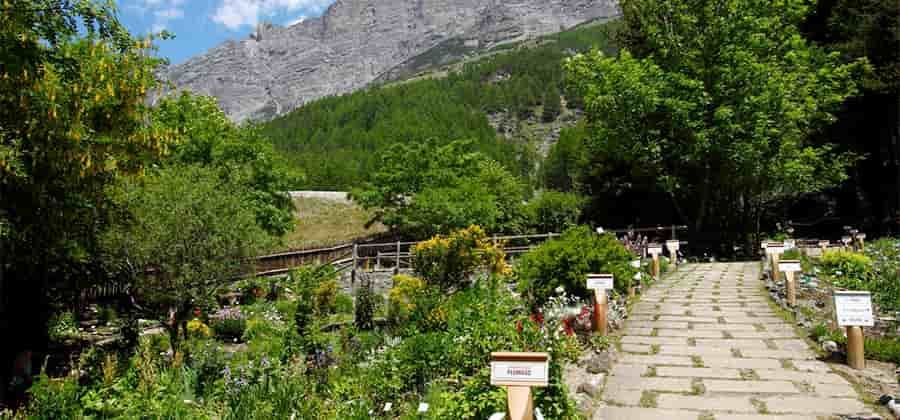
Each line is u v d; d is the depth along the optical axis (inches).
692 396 263.0
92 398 285.7
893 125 1042.1
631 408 251.8
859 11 1033.5
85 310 610.5
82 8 374.3
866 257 582.9
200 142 964.0
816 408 243.0
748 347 341.7
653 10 974.4
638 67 892.6
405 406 288.4
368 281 631.8
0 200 385.4
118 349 461.1
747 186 947.3
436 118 4635.8
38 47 357.1
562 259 456.1
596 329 370.9
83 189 432.8
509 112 5595.5
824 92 930.7
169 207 471.5
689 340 362.0
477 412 220.5
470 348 322.0
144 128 449.4
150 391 295.1
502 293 498.9
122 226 460.4
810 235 1127.6
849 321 300.2
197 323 540.1
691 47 930.1
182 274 468.8
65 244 442.9
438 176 1338.6
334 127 4734.3
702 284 577.6
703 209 942.4
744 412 241.3
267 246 551.8
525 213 1270.9
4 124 367.6
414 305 474.9
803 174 900.0
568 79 988.6
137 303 515.8
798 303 444.8
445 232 1152.2
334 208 2015.3
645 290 551.5
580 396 261.0
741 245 970.1
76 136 377.4
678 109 847.1
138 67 438.3
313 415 276.5
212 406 309.9
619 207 1178.0
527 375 180.2
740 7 883.4
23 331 484.4
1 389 390.0
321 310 549.6
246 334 574.6
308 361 364.2
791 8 931.3
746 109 837.8
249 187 1031.0
